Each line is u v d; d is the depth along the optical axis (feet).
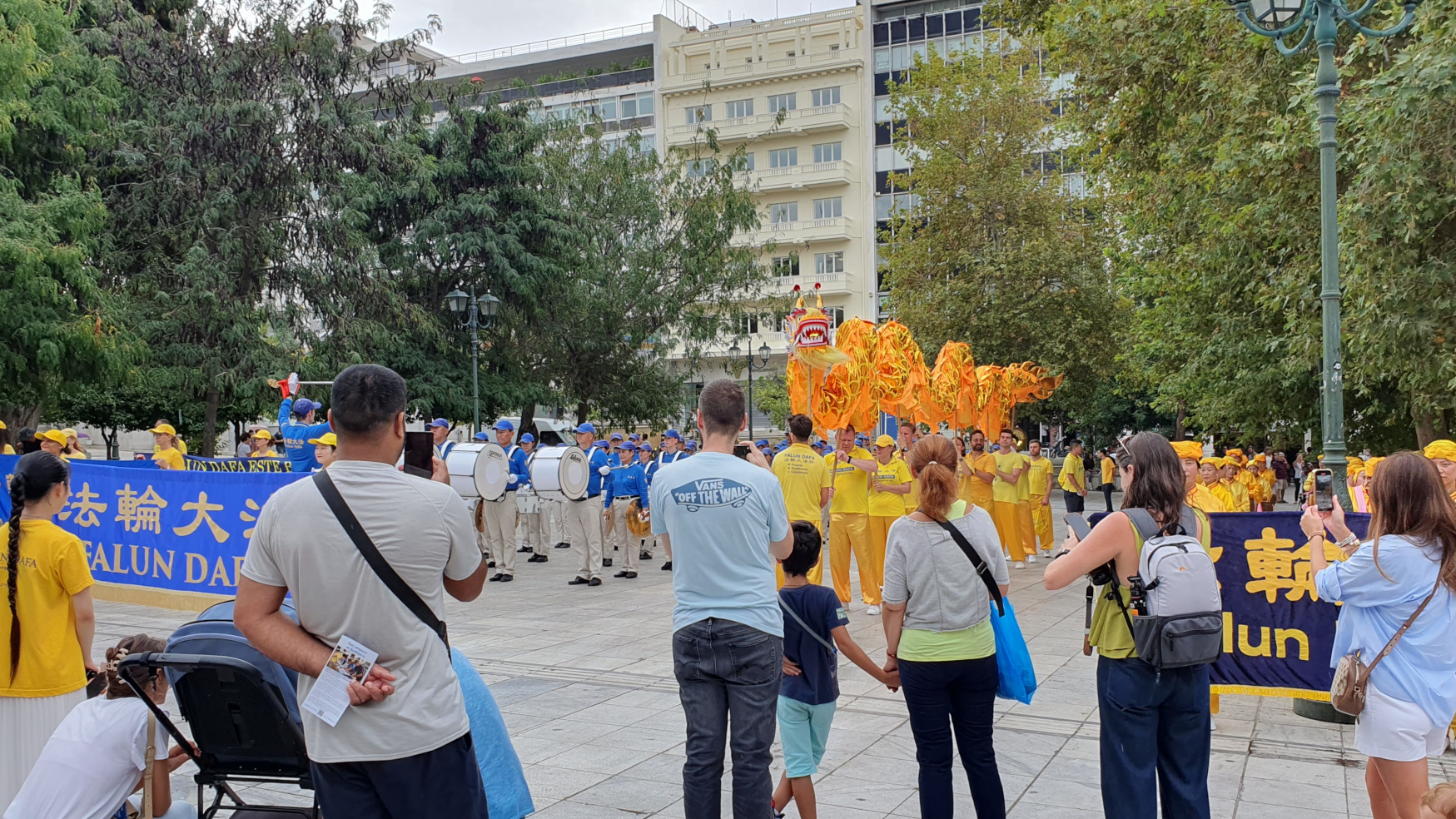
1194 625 12.98
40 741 14.52
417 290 88.84
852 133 193.57
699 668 13.34
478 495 45.60
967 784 18.92
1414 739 13.16
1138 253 74.90
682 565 13.58
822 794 18.22
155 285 73.67
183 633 12.08
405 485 9.99
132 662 11.42
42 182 61.87
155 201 73.67
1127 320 97.19
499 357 94.27
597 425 116.37
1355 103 33.76
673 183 113.80
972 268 98.17
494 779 13.87
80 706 12.42
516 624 36.04
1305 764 20.08
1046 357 95.35
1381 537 13.44
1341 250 35.45
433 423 47.96
